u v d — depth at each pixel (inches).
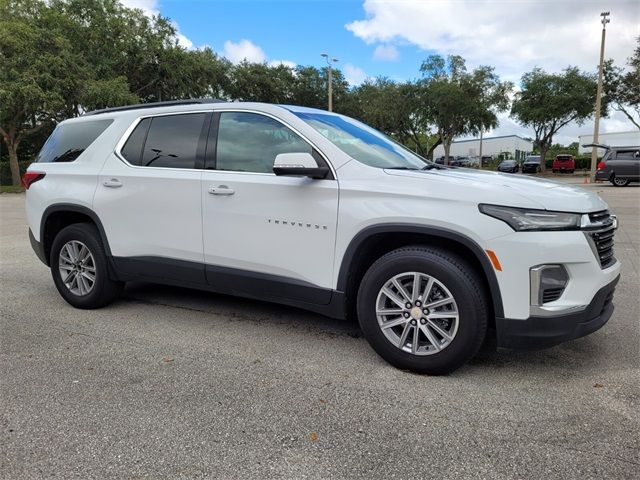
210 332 161.5
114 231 174.7
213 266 156.3
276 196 142.3
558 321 115.3
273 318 175.0
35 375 129.8
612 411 109.4
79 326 168.4
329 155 138.3
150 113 174.6
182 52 1181.7
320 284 138.8
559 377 126.5
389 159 149.4
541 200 117.1
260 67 1438.2
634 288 210.5
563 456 93.6
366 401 115.0
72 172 185.0
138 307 189.3
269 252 145.0
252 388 121.8
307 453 95.5
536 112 1519.4
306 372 130.7
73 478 88.4
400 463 92.2
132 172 170.2
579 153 2171.5
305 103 1535.4
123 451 96.3
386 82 1599.4
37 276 241.9
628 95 1396.4
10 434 102.3
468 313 119.8
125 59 1123.3
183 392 120.0
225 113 158.9
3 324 170.9
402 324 129.3
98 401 115.8
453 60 1515.7
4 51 966.4
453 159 2504.9
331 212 134.4
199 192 155.4
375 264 131.3
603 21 1114.7
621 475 88.0
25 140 1357.0
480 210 118.1
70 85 984.3
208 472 90.0
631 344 147.8
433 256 123.0
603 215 125.6
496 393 118.2
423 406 112.4
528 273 114.9
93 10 1116.5
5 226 439.8
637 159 861.8
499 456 93.9
